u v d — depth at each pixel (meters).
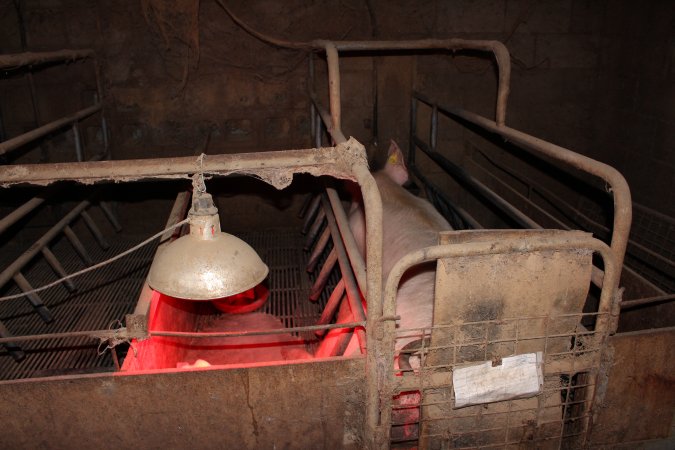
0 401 1.71
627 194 1.78
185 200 3.31
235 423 1.83
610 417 2.04
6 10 3.93
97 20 4.02
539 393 1.86
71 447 1.81
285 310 3.51
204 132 4.34
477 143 4.52
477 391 1.82
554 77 4.39
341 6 4.12
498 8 4.20
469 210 4.70
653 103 3.78
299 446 1.89
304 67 4.24
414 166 4.45
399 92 4.38
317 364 1.77
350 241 2.52
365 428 1.85
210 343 3.05
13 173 1.67
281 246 4.32
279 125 4.39
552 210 4.59
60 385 1.71
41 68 4.09
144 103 4.23
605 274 1.78
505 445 1.93
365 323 1.77
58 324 3.28
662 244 3.65
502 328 1.79
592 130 4.48
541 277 1.73
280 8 4.07
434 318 1.75
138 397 1.75
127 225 4.50
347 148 1.75
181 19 4.00
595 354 1.88
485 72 4.38
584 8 4.24
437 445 1.96
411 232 2.86
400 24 4.18
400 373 1.89
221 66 4.20
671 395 2.03
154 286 1.51
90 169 1.69
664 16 3.63
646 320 2.34
